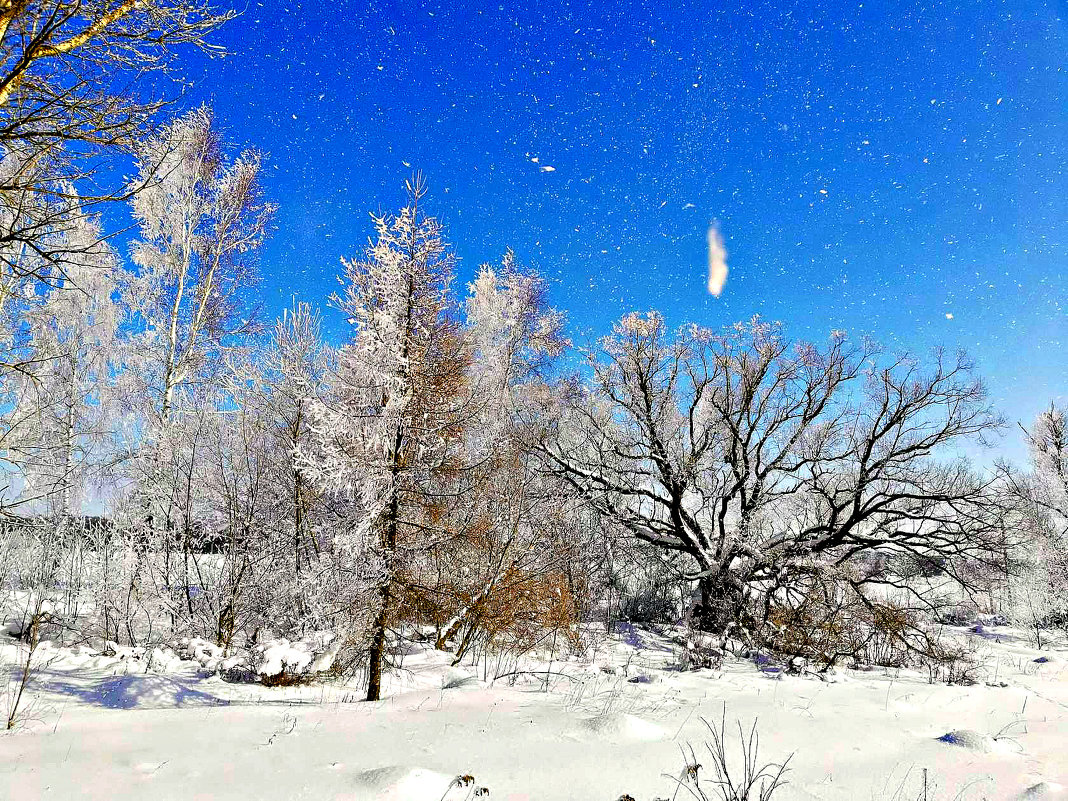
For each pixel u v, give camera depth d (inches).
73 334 530.6
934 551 720.3
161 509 475.2
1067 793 186.5
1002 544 693.9
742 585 695.7
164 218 563.8
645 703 299.3
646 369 799.7
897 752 234.7
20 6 137.3
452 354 370.0
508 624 469.7
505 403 698.8
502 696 306.8
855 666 541.3
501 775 182.7
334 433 324.2
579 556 634.2
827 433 765.3
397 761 189.0
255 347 564.1
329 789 161.3
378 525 335.6
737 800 169.9
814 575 633.0
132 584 444.8
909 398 724.0
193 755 191.2
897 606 608.7
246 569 479.5
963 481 734.5
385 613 325.4
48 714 251.0
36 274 168.2
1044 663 579.8
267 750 198.1
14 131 158.7
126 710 267.7
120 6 154.3
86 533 508.1
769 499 761.0
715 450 816.3
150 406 514.3
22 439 277.4
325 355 507.2
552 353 817.5
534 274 800.3
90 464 476.1
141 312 546.0
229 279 589.0
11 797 150.9
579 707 279.0
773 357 789.2
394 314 340.2
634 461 826.8
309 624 403.9
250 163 597.0
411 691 335.6
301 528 472.1
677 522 775.1
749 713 286.8
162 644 443.8
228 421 516.4
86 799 152.6
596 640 603.5
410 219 351.3
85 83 162.6
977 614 927.0
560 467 751.1
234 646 444.1
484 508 469.7
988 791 191.3
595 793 173.3
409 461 347.9
